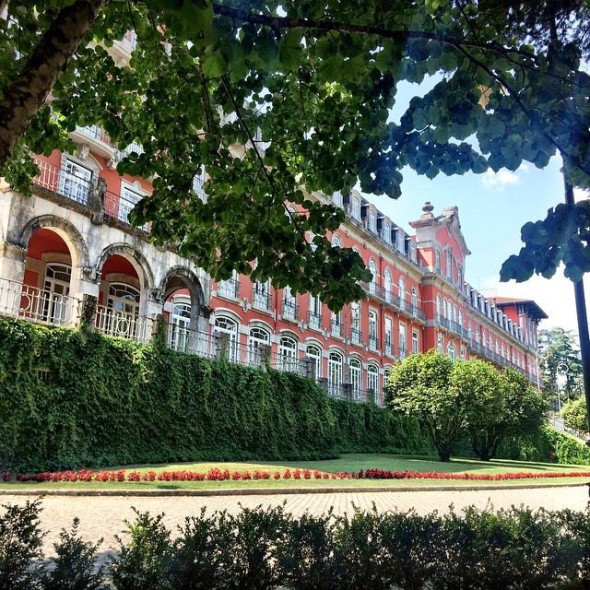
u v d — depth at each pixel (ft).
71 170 60.90
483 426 91.61
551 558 14.93
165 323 56.24
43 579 11.43
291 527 13.89
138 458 50.24
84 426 46.42
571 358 263.29
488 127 14.80
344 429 90.22
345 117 20.48
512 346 216.13
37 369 43.68
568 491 60.80
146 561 11.96
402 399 89.51
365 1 14.56
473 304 183.01
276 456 66.28
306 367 81.82
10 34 20.80
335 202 105.81
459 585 13.93
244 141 23.20
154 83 22.80
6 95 12.00
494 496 50.62
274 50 11.53
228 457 59.36
